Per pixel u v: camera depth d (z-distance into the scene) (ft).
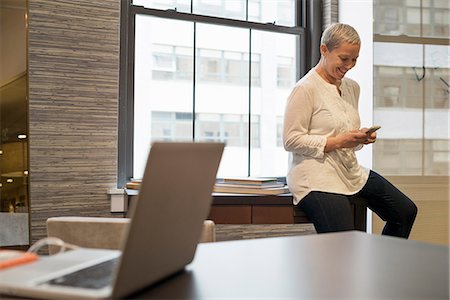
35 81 9.05
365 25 10.89
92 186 9.50
